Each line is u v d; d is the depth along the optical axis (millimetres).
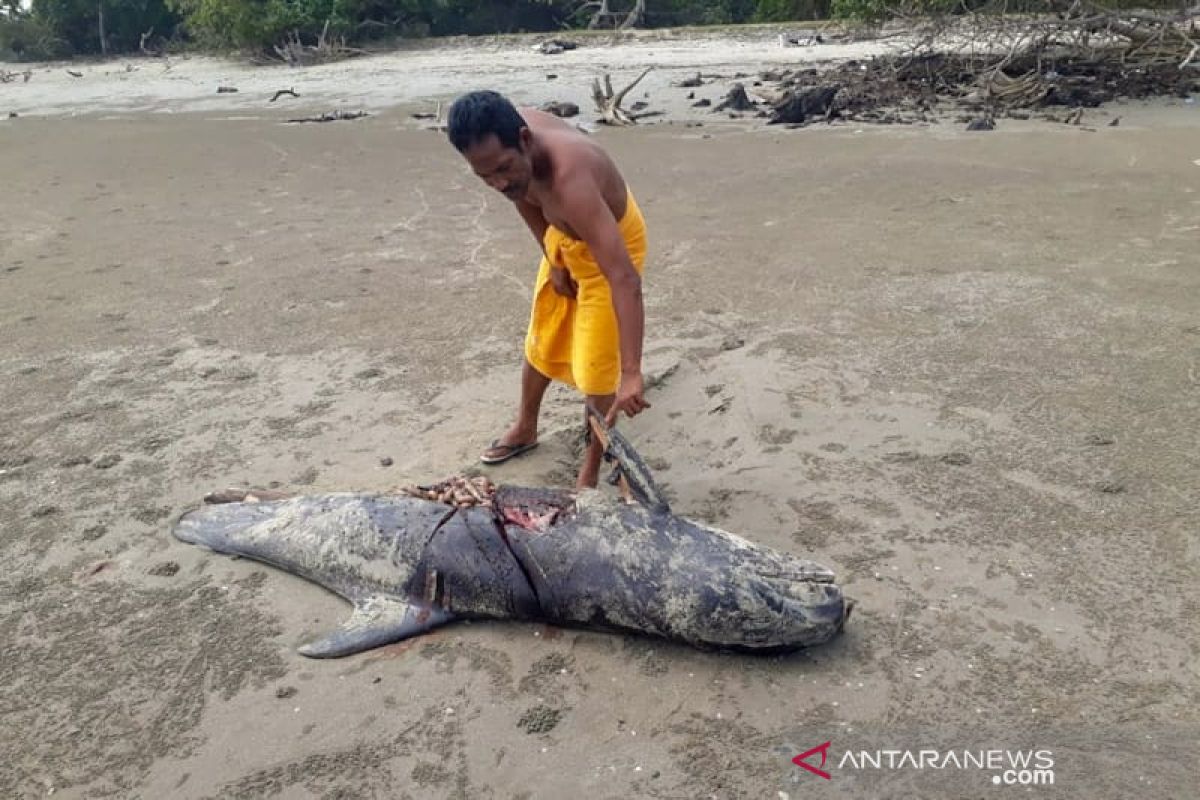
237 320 7254
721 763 3072
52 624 3875
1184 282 7059
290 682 3504
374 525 3947
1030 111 15617
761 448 4977
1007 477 4586
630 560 3492
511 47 33312
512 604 3670
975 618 3654
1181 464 4609
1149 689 3277
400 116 18984
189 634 3777
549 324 4488
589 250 3932
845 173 11602
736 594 3322
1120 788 2908
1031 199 9844
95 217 10922
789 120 15906
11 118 22109
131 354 6660
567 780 3045
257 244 9430
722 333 6527
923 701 3275
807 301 7070
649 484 3604
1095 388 5438
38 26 43094
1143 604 3688
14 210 11477
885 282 7398
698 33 32594
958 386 5539
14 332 7184
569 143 3754
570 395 5723
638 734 3201
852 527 4250
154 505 4707
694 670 3451
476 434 5285
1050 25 17188
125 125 19656
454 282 7953
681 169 12398
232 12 32750
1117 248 7992
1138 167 11117
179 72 33531
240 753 3205
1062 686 3309
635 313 3742
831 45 28094
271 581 4090
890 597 3787
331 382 6051
